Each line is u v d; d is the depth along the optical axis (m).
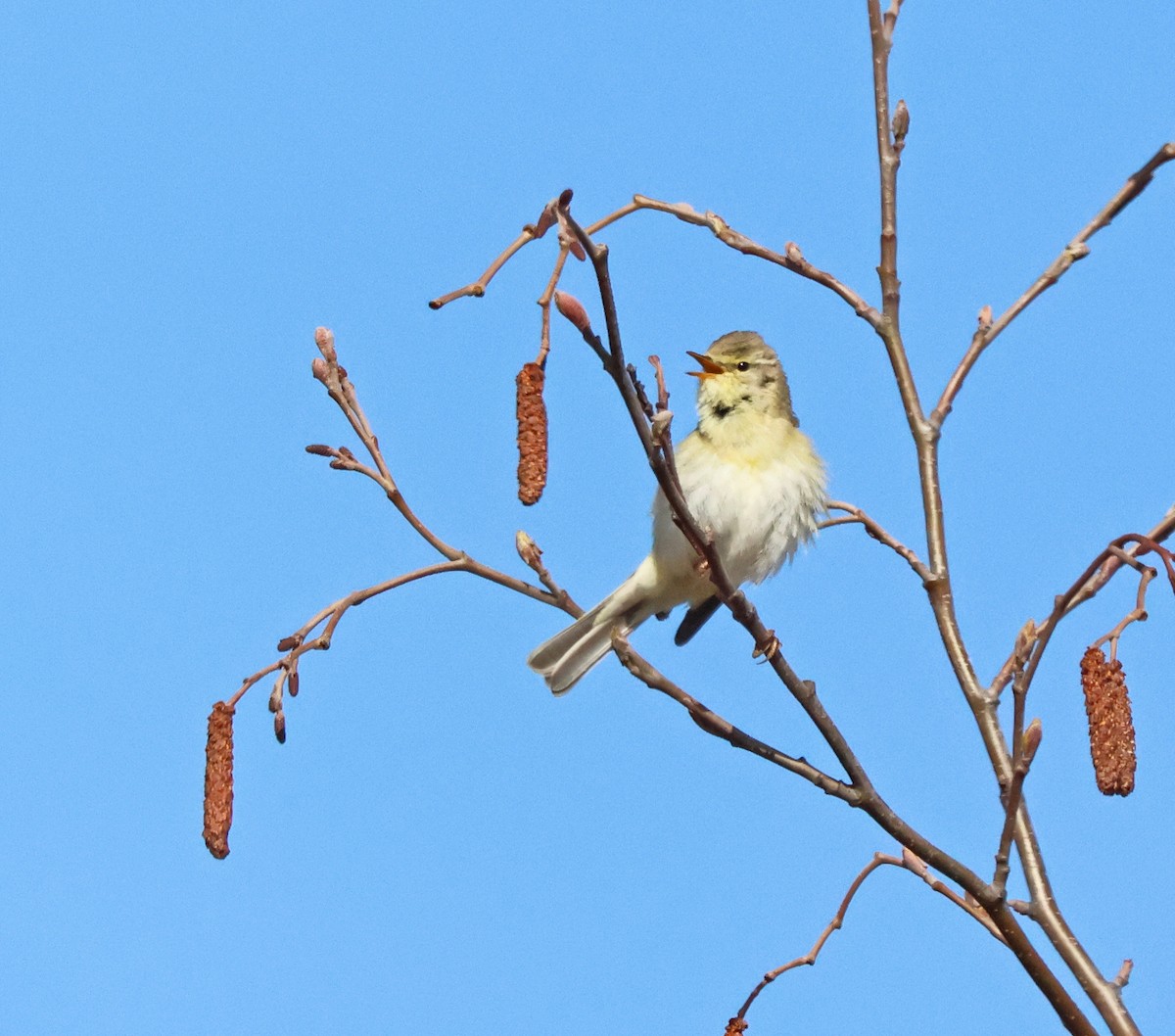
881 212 9.70
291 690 8.13
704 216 9.42
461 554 9.38
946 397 9.46
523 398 7.94
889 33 9.88
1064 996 7.64
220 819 7.77
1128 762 7.30
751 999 8.62
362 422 9.20
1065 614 7.50
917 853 7.92
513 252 7.75
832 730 8.17
